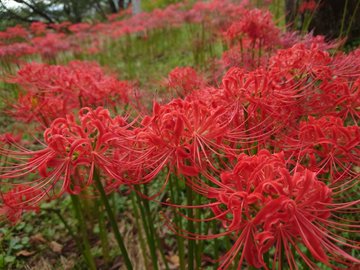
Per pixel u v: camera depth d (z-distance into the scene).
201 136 0.35
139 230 0.68
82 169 0.46
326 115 0.43
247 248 0.27
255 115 0.41
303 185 0.26
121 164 0.36
